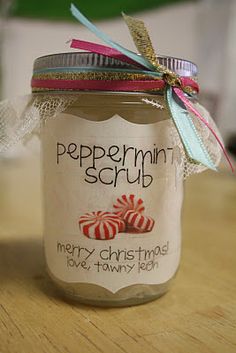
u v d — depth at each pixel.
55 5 0.72
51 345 0.18
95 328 0.19
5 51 0.72
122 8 0.72
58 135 0.21
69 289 0.22
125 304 0.22
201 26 0.76
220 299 0.23
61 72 0.20
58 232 0.22
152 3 0.74
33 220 0.37
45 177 0.22
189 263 0.28
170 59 0.20
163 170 0.21
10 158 0.67
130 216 0.21
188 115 0.20
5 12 0.72
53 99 0.21
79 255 0.21
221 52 0.75
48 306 0.21
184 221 0.38
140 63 0.19
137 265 0.21
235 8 0.73
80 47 0.19
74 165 0.20
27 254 0.29
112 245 0.21
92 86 0.19
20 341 0.18
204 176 0.61
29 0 0.71
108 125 0.20
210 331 0.19
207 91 0.77
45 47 0.74
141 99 0.20
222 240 0.32
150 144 0.20
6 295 0.23
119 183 0.20
